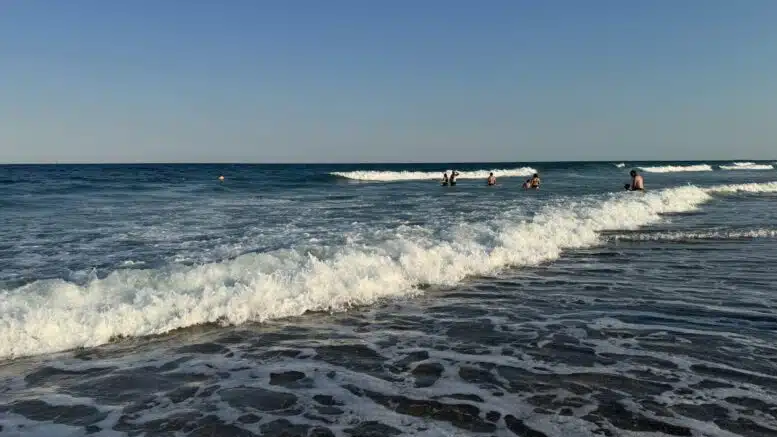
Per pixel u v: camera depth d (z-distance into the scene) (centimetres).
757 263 1012
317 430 389
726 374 484
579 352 547
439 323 651
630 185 2681
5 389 463
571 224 1382
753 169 8300
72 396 450
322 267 793
